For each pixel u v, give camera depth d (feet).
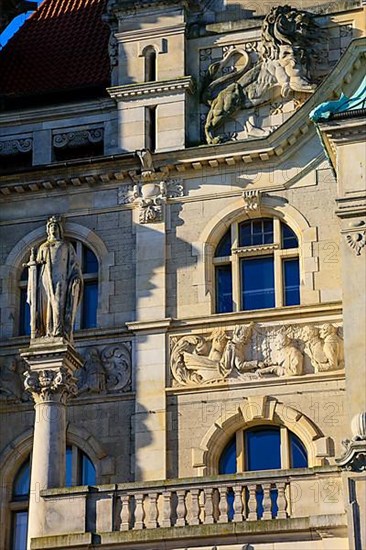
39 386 166.91
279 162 192.65
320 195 190.08
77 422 186.39
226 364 184.24
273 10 197.67
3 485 186.19
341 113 168.25
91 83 208.03
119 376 187.52
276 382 182.39
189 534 156.56
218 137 194.29
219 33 200.34
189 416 183.73
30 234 197.36
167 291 190.19
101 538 158.81
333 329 182.60
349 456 153.28
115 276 192.75
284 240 190.49
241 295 189.16
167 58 199.82
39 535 160.97
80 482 184.75
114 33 204.03
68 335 169.68
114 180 196.75
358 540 151.23
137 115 198.49
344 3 197.57
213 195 193.26
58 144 201.46
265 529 154.92
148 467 182.09
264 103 195.21
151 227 193.67
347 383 158.40
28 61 216.13
